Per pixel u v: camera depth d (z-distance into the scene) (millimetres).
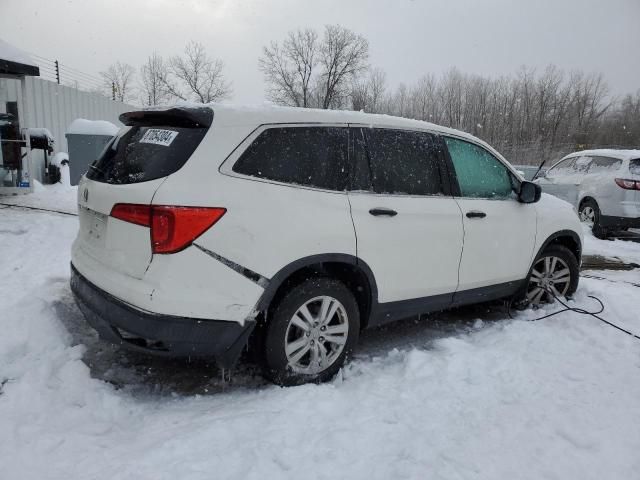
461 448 2580
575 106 50188
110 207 2883
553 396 3180
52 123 14367
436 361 3549
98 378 3254
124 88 43781
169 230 2662
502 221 4254
